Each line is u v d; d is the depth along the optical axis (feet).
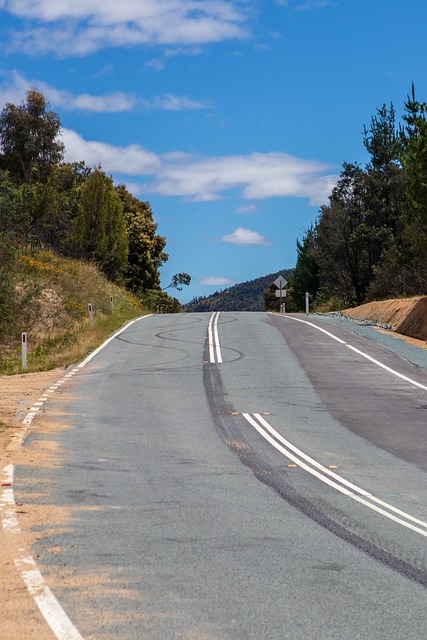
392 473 33.71
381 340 89.04
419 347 83.20
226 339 90.58
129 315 132.77
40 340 96.22
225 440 40.68
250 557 20.59
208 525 24.04
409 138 101.65
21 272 121.08
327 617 16.29
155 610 16.48
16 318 99.60
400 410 50.85
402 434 43.24
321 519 25.25
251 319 116.57
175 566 19.62
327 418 47.91
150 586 18.01
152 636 15.11
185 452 37.27
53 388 58.90
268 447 39.04
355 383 61.77
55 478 30.71
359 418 48.03
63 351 86.12
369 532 23.68
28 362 79.05
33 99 201.16
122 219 172.14
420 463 36.04
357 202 159.02
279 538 22.66
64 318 109.19
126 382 62.03
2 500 26.55
